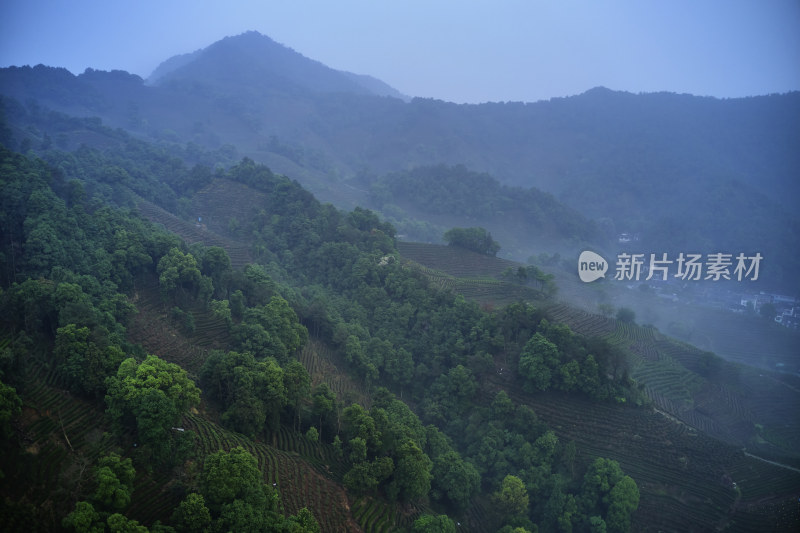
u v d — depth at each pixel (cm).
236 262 12562
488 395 8944
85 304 6291
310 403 7569
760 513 7206
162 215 13838
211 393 6438
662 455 7938
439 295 10725
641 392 8875
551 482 7369
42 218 7962
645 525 7200
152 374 5412
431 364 9606
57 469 4428
